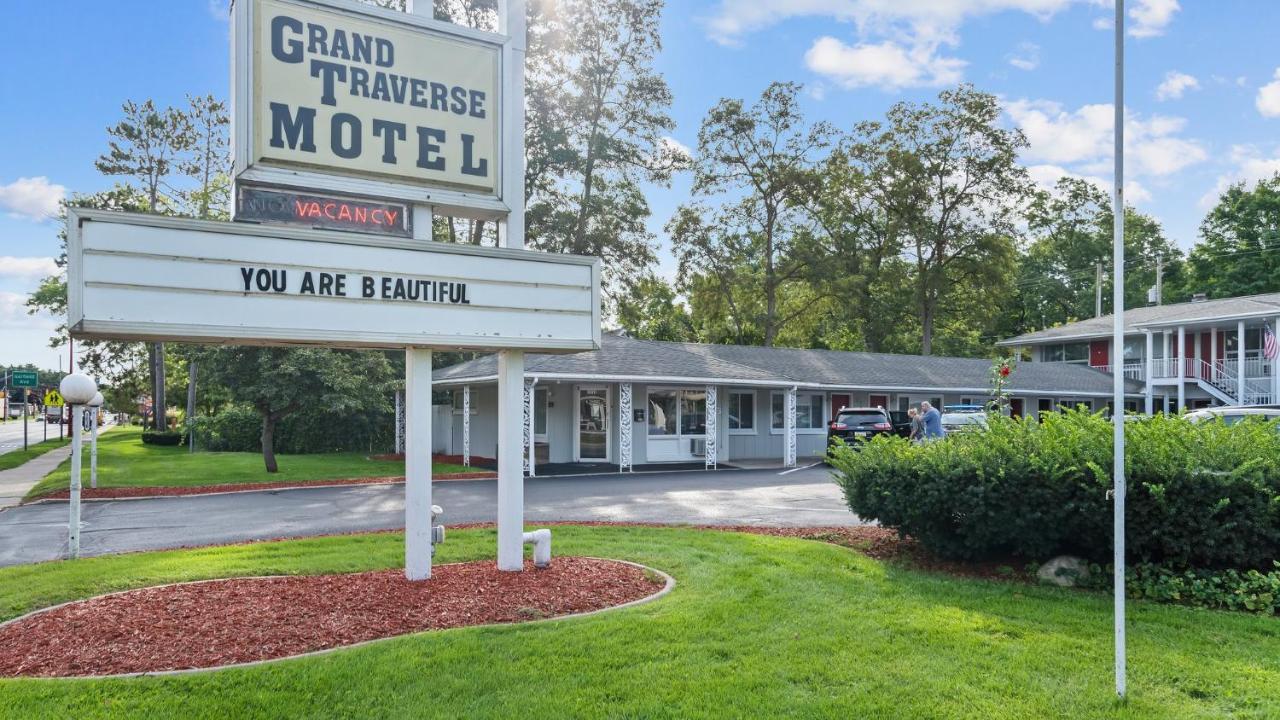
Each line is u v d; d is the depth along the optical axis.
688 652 4.96
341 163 6.36
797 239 40.22
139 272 5.32
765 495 14.94
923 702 4.20
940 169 41.22
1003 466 6.99
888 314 42.00
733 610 5.90
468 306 6.65
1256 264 43.22
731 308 41.59
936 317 46.22
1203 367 31.69
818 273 38.62
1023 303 52.03
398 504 13.91
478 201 6.95
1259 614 5.83
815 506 13.25
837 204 41.75
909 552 8.13
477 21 29.73
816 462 23.55
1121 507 4.31
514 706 4.15
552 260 7.09
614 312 34.59
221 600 6.21
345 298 6.08
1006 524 6.98
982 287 42.41
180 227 5.46
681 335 47.25
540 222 31.59
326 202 6.38
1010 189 40.78
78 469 8.72
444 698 4.25
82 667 4.73
